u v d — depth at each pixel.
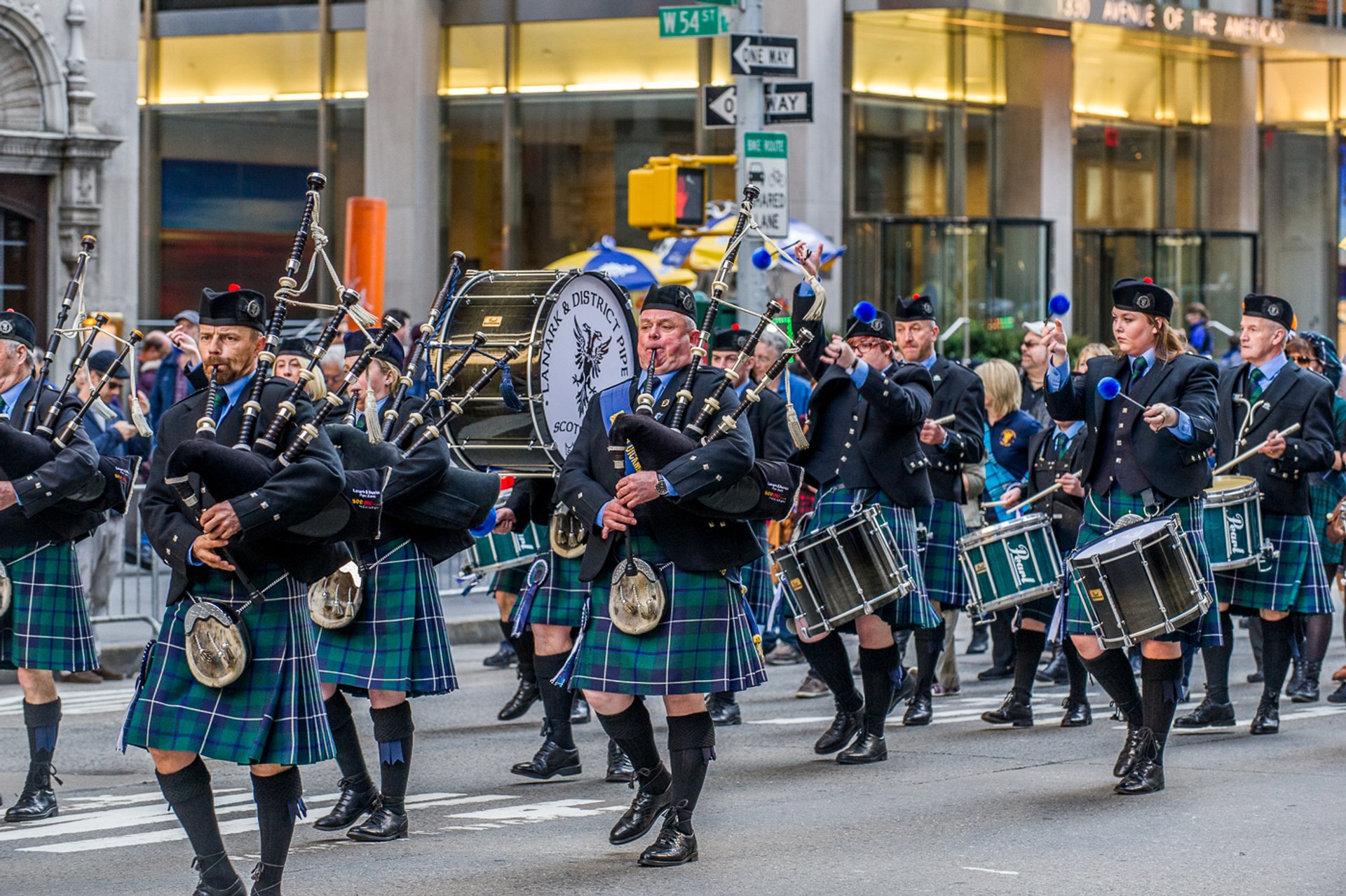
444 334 10.78
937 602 12.73
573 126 33.12
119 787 10.76
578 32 32.94
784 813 9.58
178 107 34.91
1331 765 10.94
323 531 7.08
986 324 35.75
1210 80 41.22
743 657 8.45
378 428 7.73
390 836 9.03
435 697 14.38
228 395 7.35
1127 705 10.27
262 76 34.56
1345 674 13.84
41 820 9.70
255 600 7.10
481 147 33.62
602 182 33.06
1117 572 9.79
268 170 34.62
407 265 33.41
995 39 35.84
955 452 12.59
